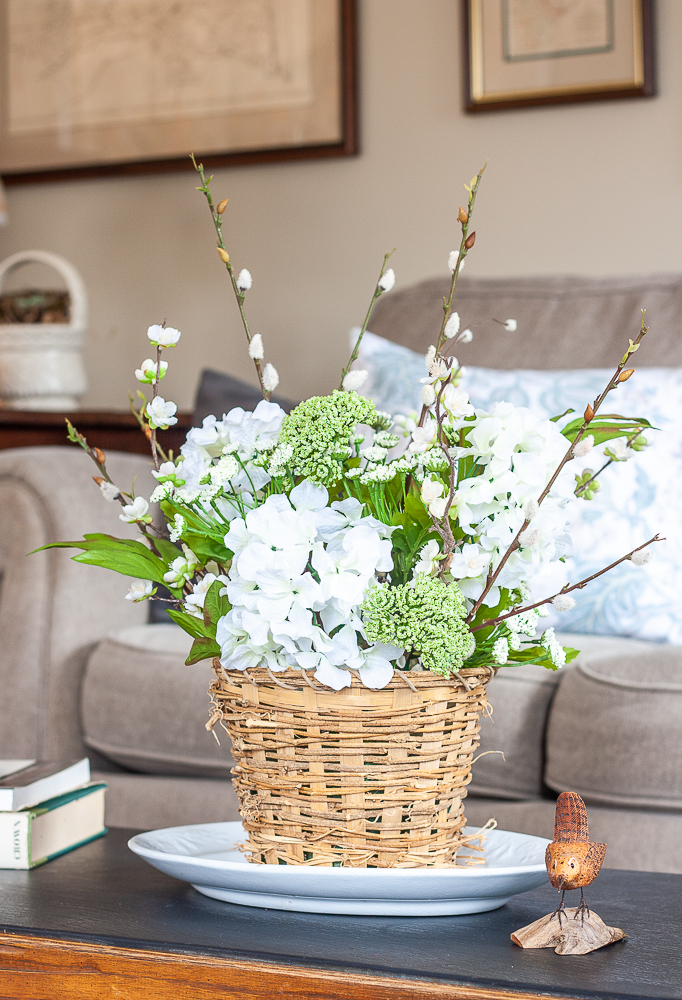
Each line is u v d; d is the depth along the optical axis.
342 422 0.80
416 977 0.71
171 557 0.90
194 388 2.91
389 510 0.85
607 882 0.98
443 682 0.81
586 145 2.60
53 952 0.78
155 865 0.89
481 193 2.68
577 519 1.69
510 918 0.85
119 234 2.98
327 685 0.79
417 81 2.73
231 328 2.89
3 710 1.71
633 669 1.37
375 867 0.81
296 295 2.83
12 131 3.05
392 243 2.75
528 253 2.64
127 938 0.77
